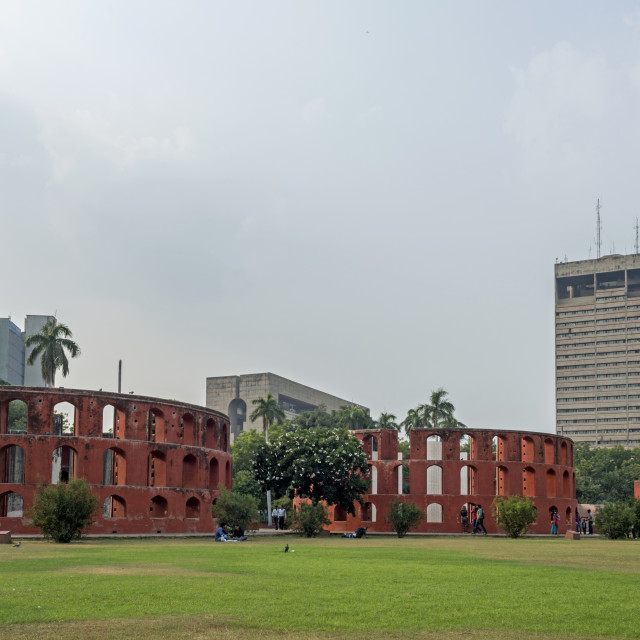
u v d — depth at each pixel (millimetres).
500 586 20672
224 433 64000
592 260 195375
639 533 56375
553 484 71375
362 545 41469
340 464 59000
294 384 156250
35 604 16625
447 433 68375
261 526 76625
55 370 80625
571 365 196125
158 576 21969
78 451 50500
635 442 186625
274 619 15266
